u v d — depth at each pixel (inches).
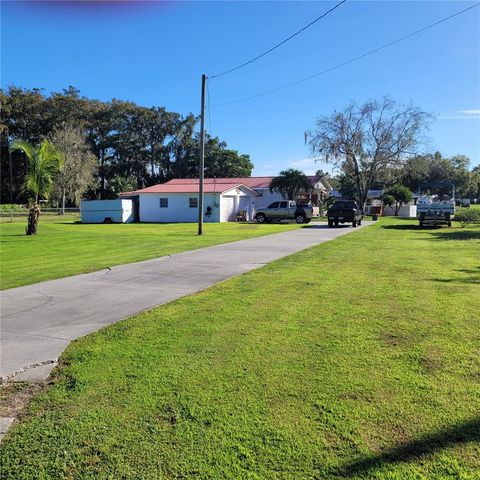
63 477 107.3
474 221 1147.3
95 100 2962.6
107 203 1514.5
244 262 457.4
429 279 343.3
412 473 106.0
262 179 1987.0
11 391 153.1
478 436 120.2
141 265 443.5
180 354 183.8
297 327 217.6
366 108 1879.9
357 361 172.7
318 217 1664.6
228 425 128.0
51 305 276.1
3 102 2439.7
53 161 921.5
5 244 690.8
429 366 166.9
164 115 2999.5
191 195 1544.0
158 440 121.2
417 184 2967.5
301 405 138.7
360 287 314.5
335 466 109.3
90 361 177.9
